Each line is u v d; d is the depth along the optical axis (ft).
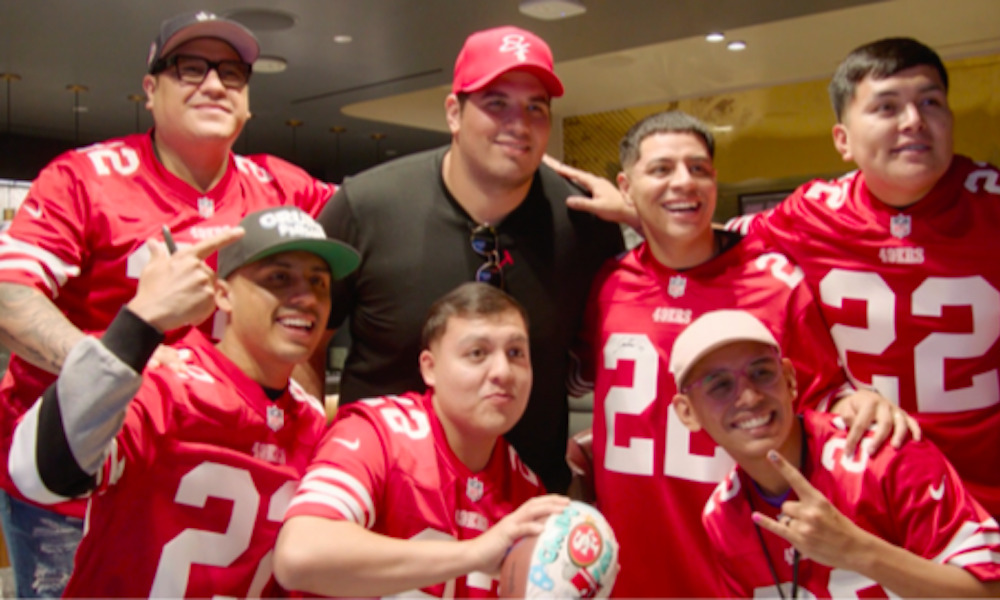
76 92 16.06
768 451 5.71
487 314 5.74
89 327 7.02
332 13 11.05
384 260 7.03
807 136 18.95
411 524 5.62
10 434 6.78
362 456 5.56
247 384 5.69
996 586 5.30
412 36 12.22
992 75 16.69
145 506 5.35
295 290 5.69
